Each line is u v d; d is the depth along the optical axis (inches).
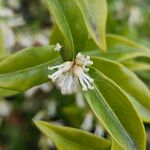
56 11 6.8
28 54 7.1
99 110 6.5
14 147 17.7
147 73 13.9
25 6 16.2
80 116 13.0
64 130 7.0
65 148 7.0
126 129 6.5
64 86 6.8
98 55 8.4
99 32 7.8
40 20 16.1
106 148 7.1
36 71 7.0
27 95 15.9
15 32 14.5
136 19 16.0
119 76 7.3
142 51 8.6
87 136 7.1
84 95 6.6
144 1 17.0
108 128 6.4
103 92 6.7
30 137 17.7
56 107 15.8
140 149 6.4
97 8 7.9
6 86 6.8
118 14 15.7
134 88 7.4
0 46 8.6
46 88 15.2
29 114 17.1
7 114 16.6
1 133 17.6
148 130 15.8
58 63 7.1
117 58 8.5
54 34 8.3
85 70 6.8
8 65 6.9
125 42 8.6
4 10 11.8
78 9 6.9
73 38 6.9
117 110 6.6
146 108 7.5
